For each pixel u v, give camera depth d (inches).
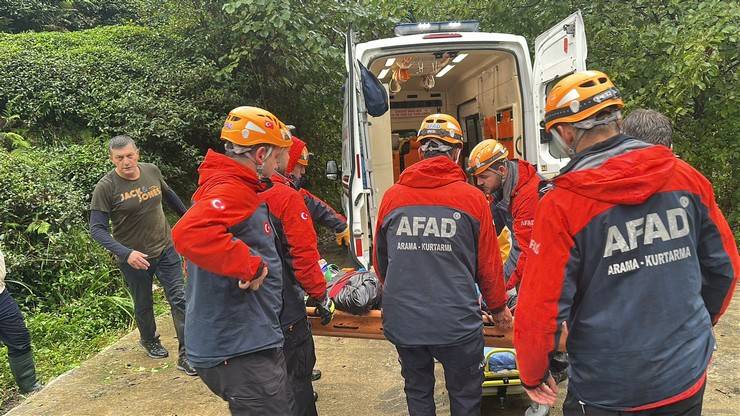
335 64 331.3
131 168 148.1
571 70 162.6
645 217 60.4
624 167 59.9
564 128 66.0
